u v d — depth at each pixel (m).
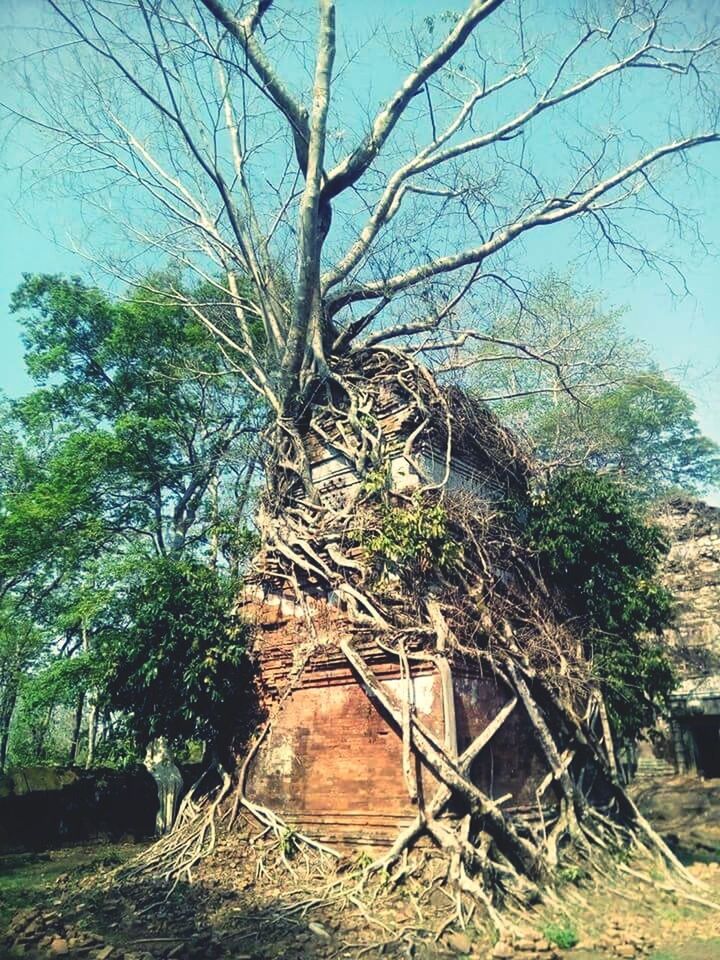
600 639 13.38
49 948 7.91
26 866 13.85
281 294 15.88
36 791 16.38
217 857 10.86
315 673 11.72
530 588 13.47
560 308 18.34
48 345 22.45
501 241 16.08
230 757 12.63
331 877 9.71
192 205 16.41
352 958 7.54
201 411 22.78
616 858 10.95
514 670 11.28
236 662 12.52
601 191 15.83
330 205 15.56
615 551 13.87
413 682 10.49
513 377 21.64
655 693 13.30
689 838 14.93
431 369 14.39
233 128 15.78
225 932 8.30
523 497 14.54
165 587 13.53
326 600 12.20
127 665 13.15
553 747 11.30
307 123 14.55
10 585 23.44
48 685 17.20
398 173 15.67
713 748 23.94
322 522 12.67
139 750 14.91
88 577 18.38
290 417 14.38
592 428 20.81
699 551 24.55
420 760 10.02
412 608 10.99
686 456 31.70
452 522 12.05
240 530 15.15
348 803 10.62
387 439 12.88
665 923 9.06
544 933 8.30
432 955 7.63
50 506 18.98
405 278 15.80
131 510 21.94
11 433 24.73
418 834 9.59
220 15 13.55
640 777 22.64
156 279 20.47
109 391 22.75
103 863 12.76
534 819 10.74
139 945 8.01
